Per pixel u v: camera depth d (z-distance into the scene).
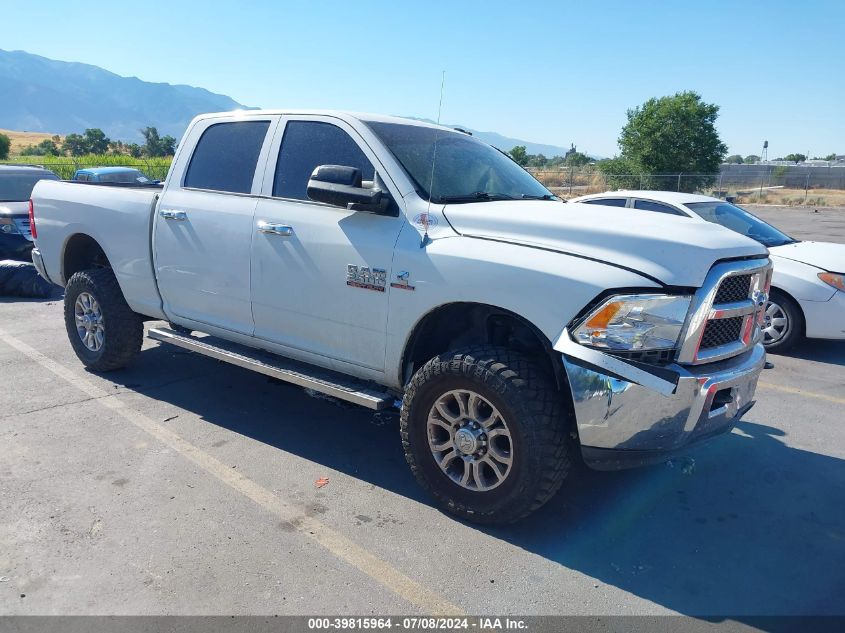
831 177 45.34
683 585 3.06
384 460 4.32
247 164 4.60
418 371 3.61
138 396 5.37
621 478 4.16
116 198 5.41
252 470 4.11
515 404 3.21
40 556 3.15
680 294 3.12
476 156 4.55
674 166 40.34
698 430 3.21
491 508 3.40
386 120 4.36
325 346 4.12
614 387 3.03
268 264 4.29
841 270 7.02
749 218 8.23
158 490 3.82
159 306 5.16
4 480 3.88
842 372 6.67
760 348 3.77
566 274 3.16
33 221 6.25
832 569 3.21
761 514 3.73
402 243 3.69
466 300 3.41
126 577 3.01
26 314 8.47
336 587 2.97
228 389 5.59
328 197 3.78
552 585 3.04
